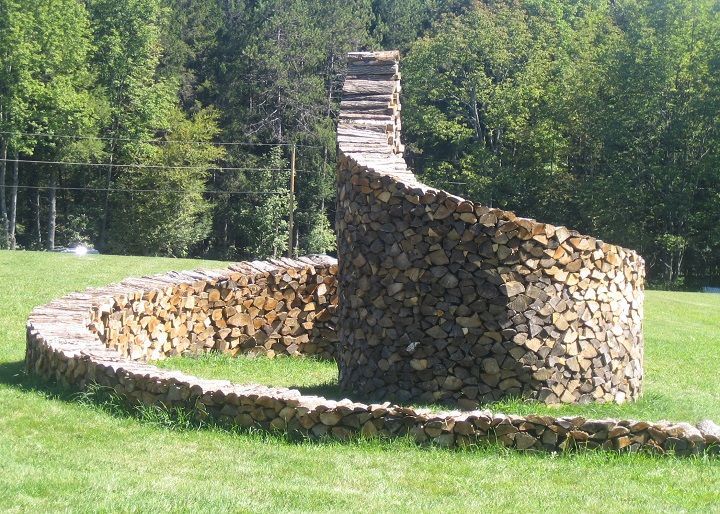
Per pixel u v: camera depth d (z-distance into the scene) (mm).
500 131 55500
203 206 52656
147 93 52219
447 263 9609
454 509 5883
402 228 9742
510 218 9531
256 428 7691
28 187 50188
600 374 9961
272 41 57688
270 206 52688
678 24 49156
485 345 9539
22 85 46656
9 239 48125
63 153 49406
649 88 48594
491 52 55531
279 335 14234
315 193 54438
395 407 7621
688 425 7629
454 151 59000
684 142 48406
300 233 57250
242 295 14109
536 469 7020
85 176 53094
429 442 7539
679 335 19000
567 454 7449
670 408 10234
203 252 56219
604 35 57438
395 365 9734
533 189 52812
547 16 64375
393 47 65312
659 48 48594
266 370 12750
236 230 56375
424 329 9664
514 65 57500
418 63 55906
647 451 7504
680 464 7293
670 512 5961
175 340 13477
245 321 14086
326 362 13906
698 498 6395
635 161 49688
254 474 6531
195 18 59406
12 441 6977
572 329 9742
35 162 49000
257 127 56375
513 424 7527
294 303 14336
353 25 62344
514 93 53344
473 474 6805
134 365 8516
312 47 59062
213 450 7137
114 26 52156
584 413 9398
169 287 13328
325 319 14375
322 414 7617
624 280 10289
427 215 9648
